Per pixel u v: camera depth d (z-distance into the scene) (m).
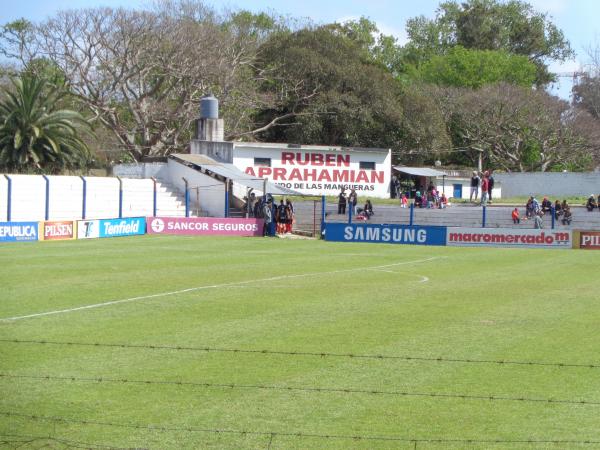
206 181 65.25
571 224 62.41
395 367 16.06
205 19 91.62
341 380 15.05
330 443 11.88
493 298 25.94
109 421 12.77
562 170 105.50
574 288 28.86
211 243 49.78
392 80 94.38
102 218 56.03
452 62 118.62
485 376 15.47
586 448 11.76
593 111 119.81
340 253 44.31
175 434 12.23
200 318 21.30
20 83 65.94
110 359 16.44
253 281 29.64
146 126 85.00
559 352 17.62
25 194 55.28
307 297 25.52
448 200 79.62
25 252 40.94
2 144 64.25
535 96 99.62
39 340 18.25
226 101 86.31
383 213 65.50
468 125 101.12
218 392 14.22
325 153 81.50
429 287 28.67
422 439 12.07
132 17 82.75
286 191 62.31
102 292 26.05
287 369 15.77
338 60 92.69
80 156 67.88
